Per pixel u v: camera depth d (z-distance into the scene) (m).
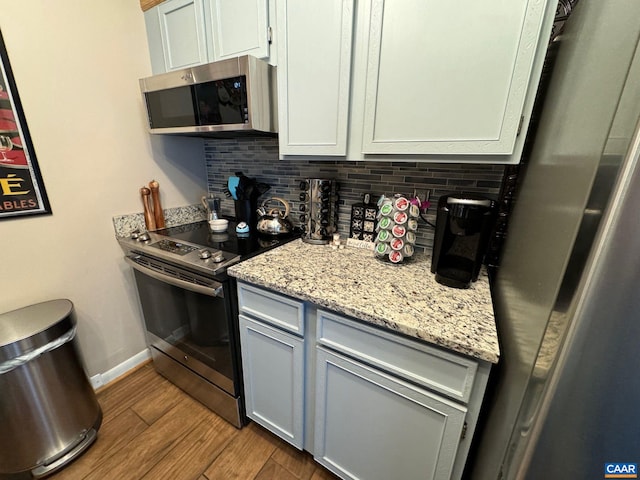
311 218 1.36
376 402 0.85
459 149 0.82
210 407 1.41
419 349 0.72
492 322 0.72
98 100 1.33
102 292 1.48
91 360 1.48
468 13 0.73
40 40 1.12
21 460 1.07
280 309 0.99
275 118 1.20
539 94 0.82
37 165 1.17
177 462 1.18
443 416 0.73
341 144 1.01
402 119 0.88
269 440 1.28
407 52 0.83
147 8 1.37
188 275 1.15
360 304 0.80
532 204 0.66
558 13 0.81
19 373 1.01
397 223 1.06
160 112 1.38
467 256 0.90
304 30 0.97
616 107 0.33
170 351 1.50
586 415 0.37
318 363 0.95
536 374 0.44
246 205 1.58
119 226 1.48
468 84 0.77
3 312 1.15
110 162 1.41
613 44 0.36
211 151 1.88
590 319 0.35
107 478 1.12
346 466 1.01
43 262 1.24
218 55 1.22
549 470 0.42
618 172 0.31
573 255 0.37
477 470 0.80
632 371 0.33
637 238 0.31
